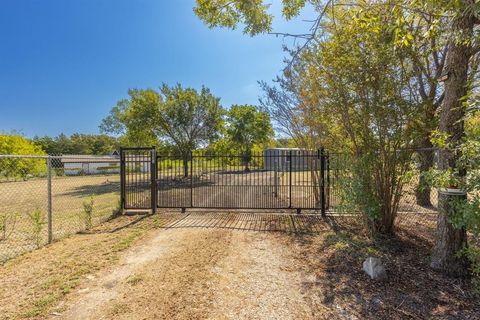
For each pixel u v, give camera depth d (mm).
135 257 4008
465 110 2547
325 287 3043
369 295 2842
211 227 5664
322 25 4484
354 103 4395
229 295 2896
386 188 4625
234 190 11305
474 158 2326
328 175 6188
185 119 16703
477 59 3396
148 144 19938
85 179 21750
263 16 4789
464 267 3240
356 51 4121
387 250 4070
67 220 6598
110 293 2943
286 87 7230
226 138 26672
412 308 2596
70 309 2629
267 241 4715
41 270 3545
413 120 4242
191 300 2793
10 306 2676
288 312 2570
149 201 8398
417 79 4613
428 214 6145
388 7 2703
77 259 3930
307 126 7422
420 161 4406
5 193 12977
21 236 5195
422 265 3551
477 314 2484
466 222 2592
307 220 6105
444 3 2098
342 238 4676
